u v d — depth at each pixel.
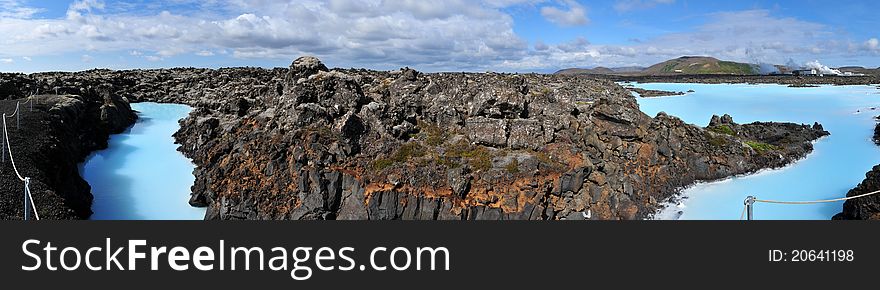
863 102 92.06
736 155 43.22
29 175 30.33
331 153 33.06
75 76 99.12
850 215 30.25
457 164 31.84
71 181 35.94
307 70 48.25
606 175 33.41
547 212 30.16
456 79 45.59
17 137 37.78
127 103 75.12
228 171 34.97
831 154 50.38
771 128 54.56
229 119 50.41
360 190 30.86
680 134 41.97
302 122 36.41
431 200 29.98
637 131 38.22
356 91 40.12
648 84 150.62
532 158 31.97
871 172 31.05
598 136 37.88
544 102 43.38
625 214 31.47
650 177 36.97
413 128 36.66
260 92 57.28
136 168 45.34
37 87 69.62
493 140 34.56
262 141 36.09
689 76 182.75
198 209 35.62
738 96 106.06
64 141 43.81
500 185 30.64
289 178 32.72
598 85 91.12
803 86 130.00
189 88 99.38
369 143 34.47
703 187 39.09
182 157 49.00
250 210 32.03
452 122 37.28
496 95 38.16
